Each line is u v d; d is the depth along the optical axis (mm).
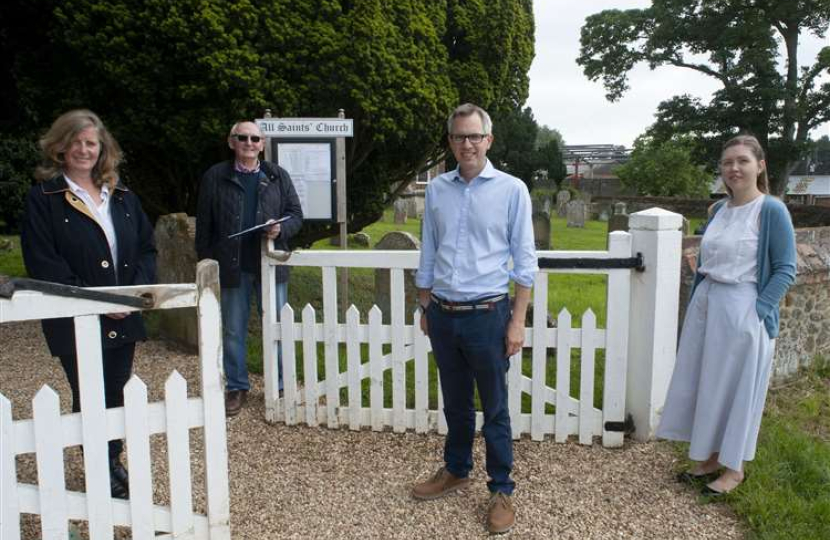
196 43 5453
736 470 3250
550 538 2994
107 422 2504
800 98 25172
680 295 5012
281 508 3254
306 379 4227
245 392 4641
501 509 3061
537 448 3957
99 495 2521
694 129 26625
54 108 6250
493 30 6879
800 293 5309
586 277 9898
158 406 2580
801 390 5227
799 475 3506
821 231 6312
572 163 61906
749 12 24125
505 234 2949
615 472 3635
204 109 5824
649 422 3977
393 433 4176
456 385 3174
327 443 4027
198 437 4012
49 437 2408
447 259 2982
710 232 3381
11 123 7348
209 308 2600
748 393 3178
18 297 2285
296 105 5891
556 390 4000
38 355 5629
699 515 3186
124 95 5961
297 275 8719
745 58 23797
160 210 7508
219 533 2742
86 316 2412
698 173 36875
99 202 3141
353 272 9242
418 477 3588
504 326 2984
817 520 3084
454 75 6871
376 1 5848
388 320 6648
